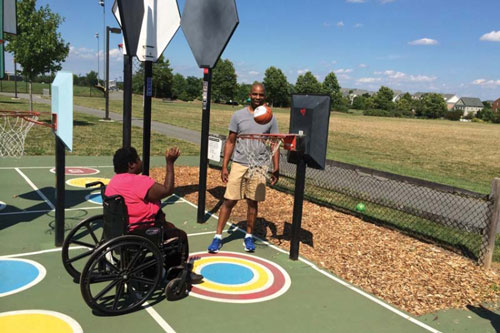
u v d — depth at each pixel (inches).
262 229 233.0
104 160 430.3
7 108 972.6
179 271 144.2
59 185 178.4
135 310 133.0
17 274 153.6
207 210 264.8
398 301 156.1
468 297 163.9
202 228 227.0
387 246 216.1
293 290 157.6
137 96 3046.3
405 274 181.9
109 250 121.5
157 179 353.1
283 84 4035.4
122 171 139.6
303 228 239.5
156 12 224.1
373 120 2502.5
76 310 130.4
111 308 128.0
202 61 217.5
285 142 178.4
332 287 163.0
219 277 164.9
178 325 126.1
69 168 374.0
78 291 143.0
